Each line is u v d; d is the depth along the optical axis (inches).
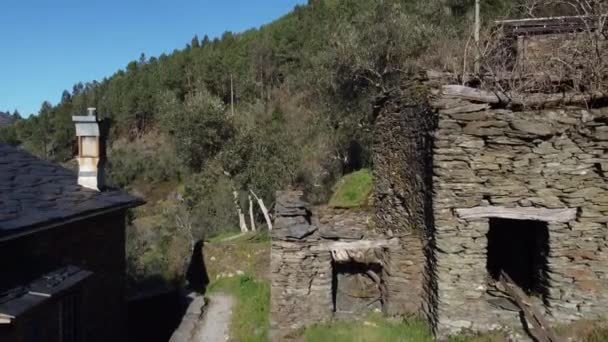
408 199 325.1
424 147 279.4
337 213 444.1
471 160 240.1
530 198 236.5
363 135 817.5
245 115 1267.2
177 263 732.7
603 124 226.7
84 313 293.9
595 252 232.1
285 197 363.3
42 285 217.6
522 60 325.4
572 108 231.5
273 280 293.0
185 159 854.5
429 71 310.5
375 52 750.5
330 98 884.6
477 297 245.8
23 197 268.1
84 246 303.3
